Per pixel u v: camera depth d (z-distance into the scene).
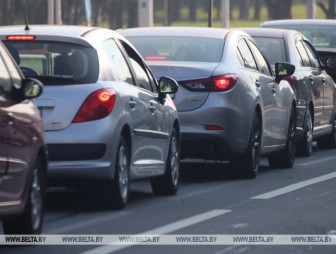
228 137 43.41
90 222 32.94
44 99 33.75
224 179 46.09
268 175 48.12
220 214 34.94
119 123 34.44
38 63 34.84
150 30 46.75
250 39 49.34
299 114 56.78
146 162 37.56
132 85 36.84
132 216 34.28
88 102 33.91
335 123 66.31
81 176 33.75
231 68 44.06
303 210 36.09
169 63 43.69
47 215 34.38
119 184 34.91
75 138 33.56
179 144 41.66
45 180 29.97
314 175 48.25
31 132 28.47
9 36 35.41
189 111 43.06
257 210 35.97
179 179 45.75
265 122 47.66
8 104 27.38
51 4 93.88
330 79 65.00
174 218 33.97
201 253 27.91
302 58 59.62
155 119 38.28
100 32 36.59
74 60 34.75
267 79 48.78
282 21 75.00
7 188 26.81
